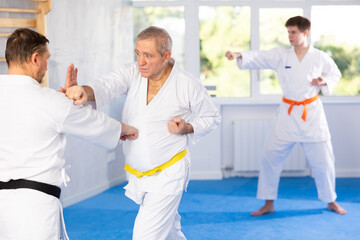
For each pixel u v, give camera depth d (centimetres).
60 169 188
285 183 511
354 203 432
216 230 359
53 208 180
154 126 219
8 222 174
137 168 226
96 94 213
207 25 533
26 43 178
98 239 338
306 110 383
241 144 527
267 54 385
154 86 222
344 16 532
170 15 528
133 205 430
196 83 225
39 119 176
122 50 507
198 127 228
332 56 539
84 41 441
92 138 195
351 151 535
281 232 354
